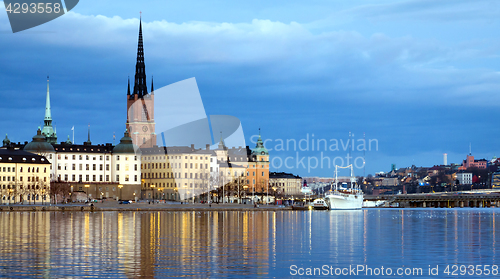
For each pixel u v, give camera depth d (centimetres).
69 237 10931
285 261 8000
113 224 14712
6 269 7175
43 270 7112
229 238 10994
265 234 11962
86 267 7338
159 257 8244
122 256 8294
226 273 7069
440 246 9962
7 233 11744
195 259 8081
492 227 14925
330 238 11181
